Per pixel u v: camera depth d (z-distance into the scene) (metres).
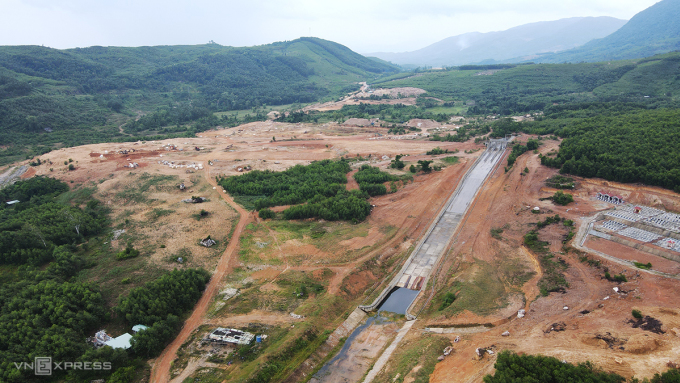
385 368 53.84
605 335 49.47
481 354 50.50
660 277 60.03
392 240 92.19
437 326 61.16
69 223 93.50
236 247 88.12
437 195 115.31
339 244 88.88
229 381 50.16
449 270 79.81
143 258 82.56
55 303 60.62
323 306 67.69
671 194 92.12
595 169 106.06
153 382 50.81
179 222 100.44
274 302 68.81
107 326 61.47
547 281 67.25
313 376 54.62
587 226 81.38
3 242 80.56
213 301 69.06
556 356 46.88
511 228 90.25
